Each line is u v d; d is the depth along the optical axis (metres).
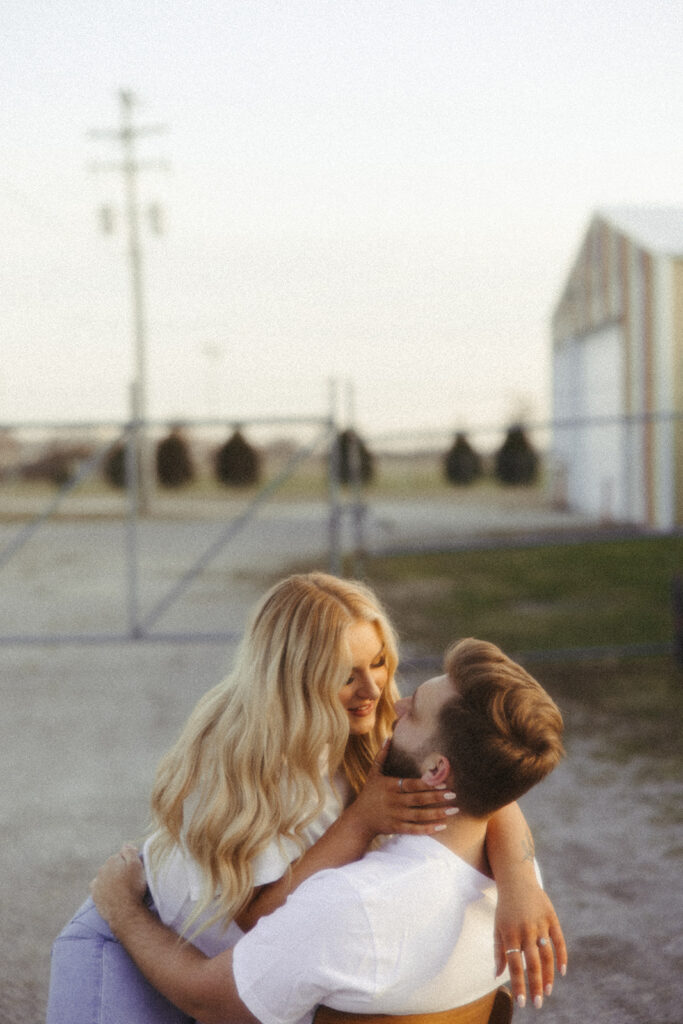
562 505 23.38
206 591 11.54
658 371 16.02
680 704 5.80
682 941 2.97
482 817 1.21
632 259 16.98
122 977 1.41
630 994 2.67
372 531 18.23
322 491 35.56
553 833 3.91
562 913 3.20
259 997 1.19
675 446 15.97
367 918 1.15
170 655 7.78
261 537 17.97
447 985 1.21
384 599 10.28
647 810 4.13
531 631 8.41
